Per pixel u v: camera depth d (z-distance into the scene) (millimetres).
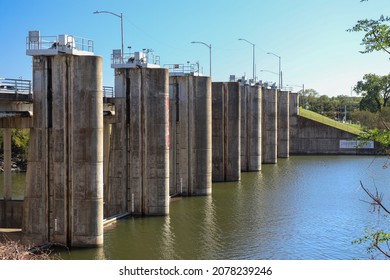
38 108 35000
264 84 89125
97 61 35031
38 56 34938
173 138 56312
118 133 45719
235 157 67312
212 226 41750
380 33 17125
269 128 89375
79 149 34938
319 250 34844
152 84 45281
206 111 56406
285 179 69438
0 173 86375
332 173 75562
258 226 41781
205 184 56312
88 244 34969
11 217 44438
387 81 128250
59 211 35125
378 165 85562
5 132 45219
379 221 43312
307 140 104625
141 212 45594
